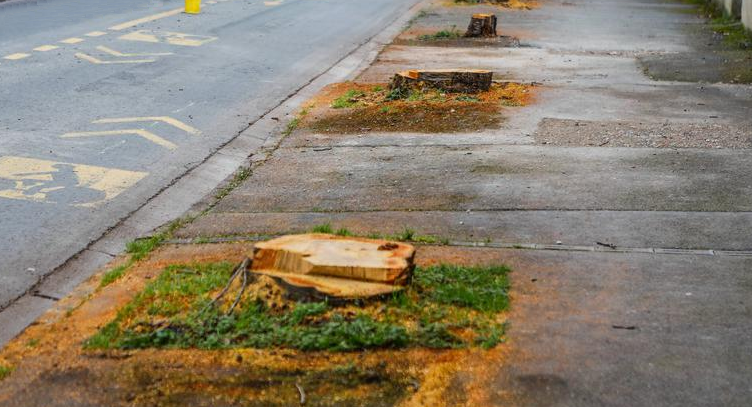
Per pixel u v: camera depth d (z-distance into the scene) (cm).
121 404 639
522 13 3397
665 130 1469
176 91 1847
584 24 3072
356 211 1090
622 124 1522
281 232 1015
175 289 820
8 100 1698
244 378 667
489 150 1369
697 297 798
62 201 1155
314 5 3544
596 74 2041
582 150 1354
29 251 988
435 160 1319
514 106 1675
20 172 1269
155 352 707
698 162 1267
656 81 1944
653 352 693
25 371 689
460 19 3188
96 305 818
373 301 759
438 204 1104
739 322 745
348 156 1369
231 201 1163
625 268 872
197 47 2397
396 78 1822
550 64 2200
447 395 638
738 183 1158
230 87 1922
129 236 1056
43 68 2016
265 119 1653
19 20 2739
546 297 800
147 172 1298
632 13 3462
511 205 1090
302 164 1334
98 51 2272
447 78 1800
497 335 715
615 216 1037
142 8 3180
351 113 1666
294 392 648
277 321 741
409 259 784
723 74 2003
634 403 623
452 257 906
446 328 728
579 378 655
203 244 990
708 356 686
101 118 1598
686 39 2683
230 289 802
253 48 2445
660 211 1052
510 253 920
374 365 680
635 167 1248
